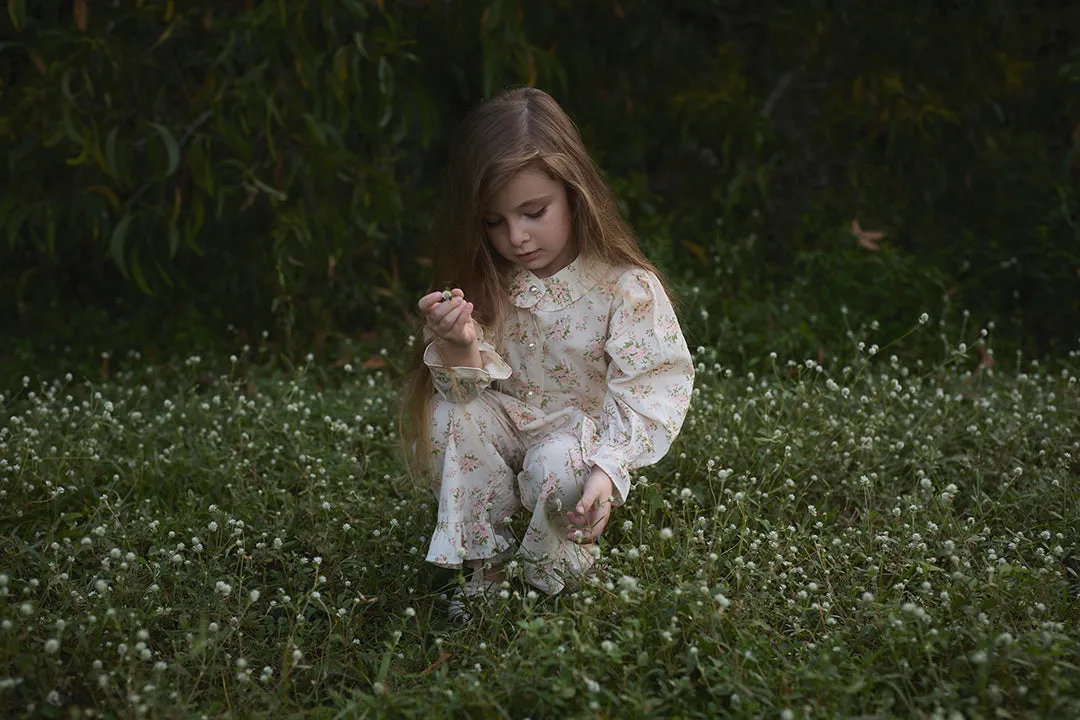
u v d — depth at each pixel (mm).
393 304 5555
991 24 5898
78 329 5324
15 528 3424
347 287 5496
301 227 5223
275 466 4070
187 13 5074
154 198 5289
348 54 5141
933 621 2697
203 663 2660
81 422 4234
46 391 4934
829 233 5844
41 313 5410
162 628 2959
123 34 5082
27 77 5008
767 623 2877
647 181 5953
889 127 5984
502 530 3246
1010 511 3545
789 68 6055
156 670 2578
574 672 2484
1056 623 2705
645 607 2773
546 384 3225
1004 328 5453
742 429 3938
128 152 5137
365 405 4531
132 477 3848
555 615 2730
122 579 2963
